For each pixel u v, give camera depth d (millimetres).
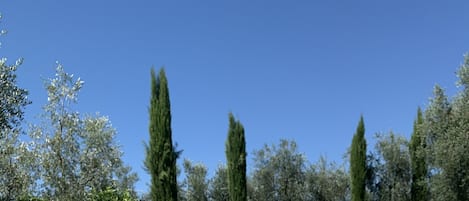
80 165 17875
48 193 17422
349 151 37312
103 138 18500
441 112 24672
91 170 17969
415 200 33406
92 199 18344
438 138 24938
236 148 32969
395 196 34438
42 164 17422
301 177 37406
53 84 17812
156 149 25562
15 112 12992
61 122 17750
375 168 35938
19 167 17281
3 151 16828
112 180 19562
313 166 37812
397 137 35844
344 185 37188
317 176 37594
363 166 34375
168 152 25547
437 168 24453
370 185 35938
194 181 39094
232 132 33250
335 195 37125
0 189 16906
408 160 35156
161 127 25781
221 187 39219
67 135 17688
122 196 26062
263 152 37719
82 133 18031
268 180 37156
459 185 23703
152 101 26281
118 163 19156
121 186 30922
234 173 32625
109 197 20188
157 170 25406
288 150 37594
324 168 37750
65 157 17641
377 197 35688
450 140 23469
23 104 13164
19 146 17328
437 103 24812
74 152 17766
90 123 18281
